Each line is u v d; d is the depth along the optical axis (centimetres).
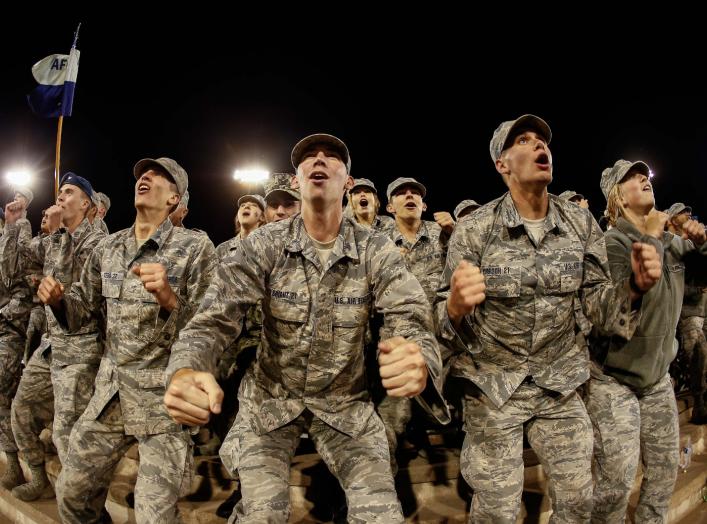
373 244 212
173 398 159
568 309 244
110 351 268
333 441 206
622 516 270
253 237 211
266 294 210
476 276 197
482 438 237
